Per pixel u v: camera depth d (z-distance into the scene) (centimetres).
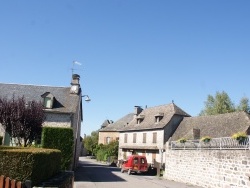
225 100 5744
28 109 2212
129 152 4728
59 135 2161
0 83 3209
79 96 3222
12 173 859
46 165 976
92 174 2809
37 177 888
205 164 2350
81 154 8388
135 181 2428
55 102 3041
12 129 2169
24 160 870
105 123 7962
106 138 6912
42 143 2128
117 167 4275
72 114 2945
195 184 2455
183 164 2672
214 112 5706
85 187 1852
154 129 4194
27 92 3133
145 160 3219
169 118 4100
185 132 3797
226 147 2123
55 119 2925
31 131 2223
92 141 8062
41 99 3028
